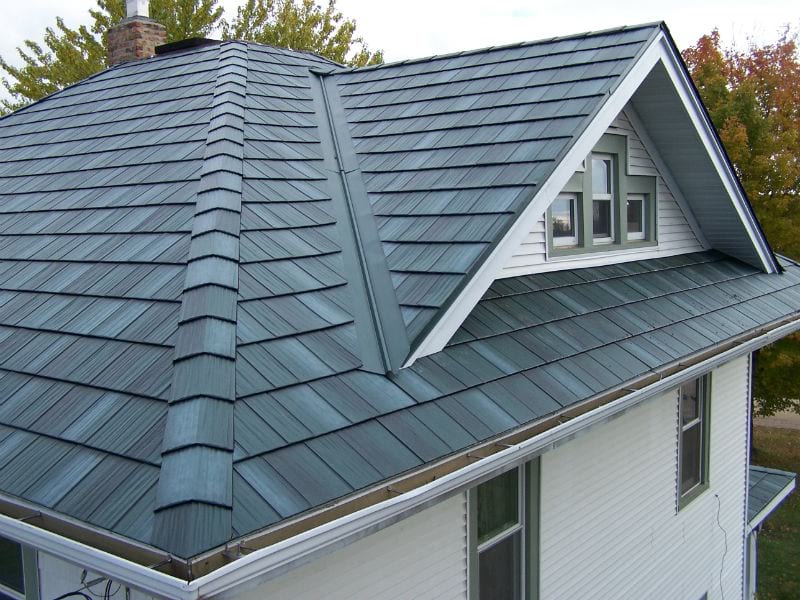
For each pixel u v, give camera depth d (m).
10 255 6.48
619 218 8.63
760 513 11.48
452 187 6.36
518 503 6.39
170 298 4.77
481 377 4.99
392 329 5.05
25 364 4.71
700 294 8.45
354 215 6.55
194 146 7.14
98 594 4.30
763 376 19.48
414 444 4.07
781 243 19.31
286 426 3.81
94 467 3.54
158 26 13.23
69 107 10.19
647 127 8.77
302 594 4.34
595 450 7.24
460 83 8.35
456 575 5.47
